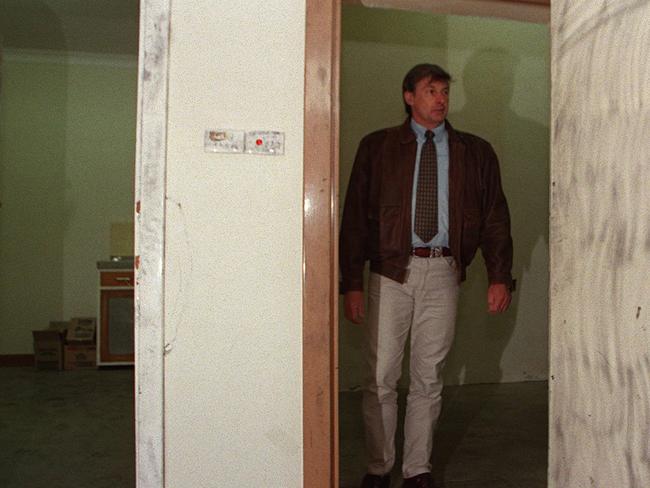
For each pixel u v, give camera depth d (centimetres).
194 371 169
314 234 170
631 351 84
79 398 363
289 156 172
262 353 171
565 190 102
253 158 171
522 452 264
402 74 388
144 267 166
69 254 490
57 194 489
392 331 216
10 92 483
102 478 237
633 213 84
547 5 195
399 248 215
